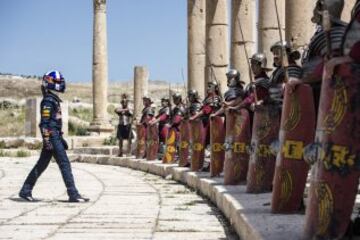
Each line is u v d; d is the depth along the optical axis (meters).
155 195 12.93
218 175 12.92
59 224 8.89
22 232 8.19
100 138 35.53
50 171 20.48
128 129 25.92
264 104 8.65
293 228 5.97
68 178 11.77
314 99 6.60
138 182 16.41
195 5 24.72
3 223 9.01
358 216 5.48
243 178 10.82
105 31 36.50
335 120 4.98
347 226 5.03
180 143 17.34
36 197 12.61
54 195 12.98
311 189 5.20
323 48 6.09
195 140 15.10
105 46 36.56
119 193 13.39
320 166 5.07
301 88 6.48
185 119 16.98
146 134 23.06
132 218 9.45
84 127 41.53
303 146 6.57
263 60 9.18
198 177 13.33
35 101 35.97
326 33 5.21
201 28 24.72
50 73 11.85
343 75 4.95
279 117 8.67
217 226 8.54
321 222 5.05
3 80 93.75
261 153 8.85
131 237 7.77
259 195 8.80
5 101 63.09
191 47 24.77
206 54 22.56
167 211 10.24
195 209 10.45
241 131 10.70
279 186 6.85
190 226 8.59
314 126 6.56
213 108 14.73
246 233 6.55
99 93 36.53
